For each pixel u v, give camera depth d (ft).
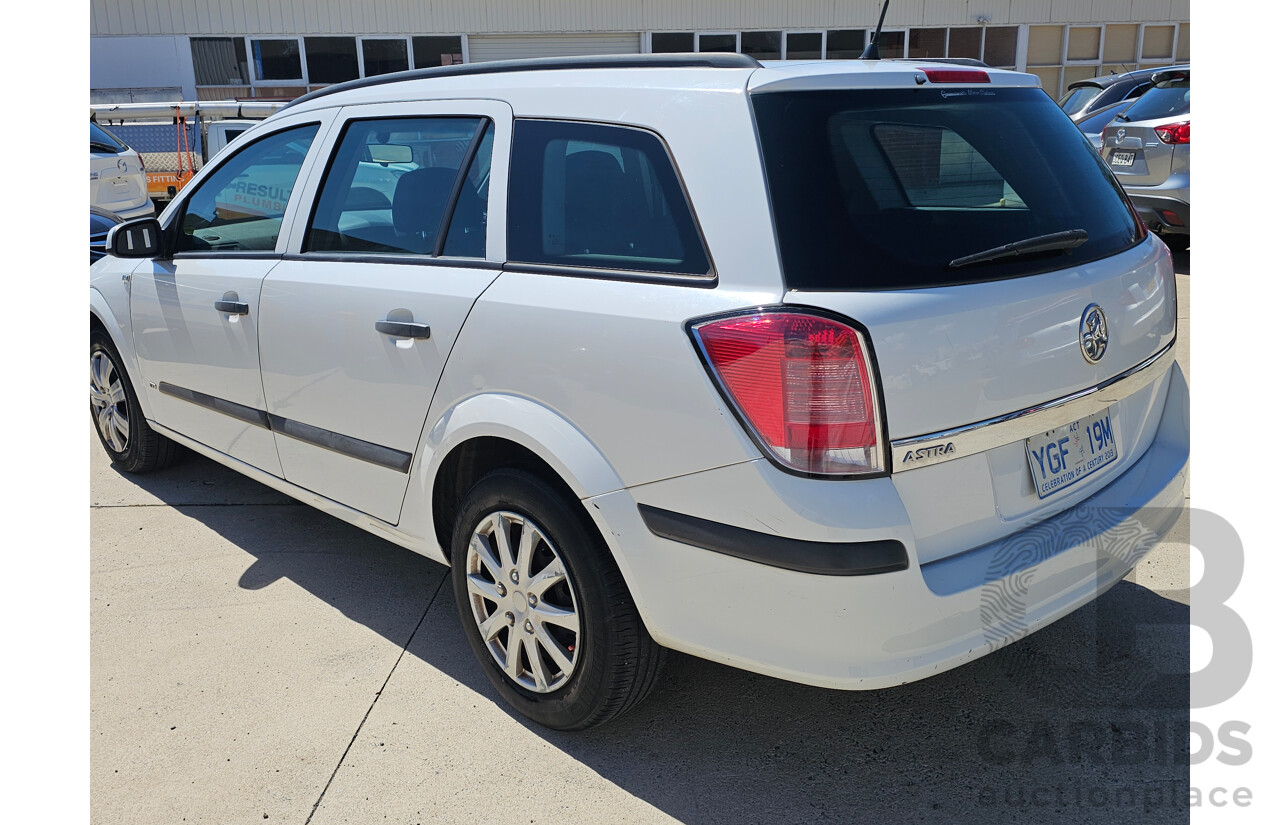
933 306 6.48
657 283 7.13
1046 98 8.48
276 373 10.53
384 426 9.32
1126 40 64.85
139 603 11.03
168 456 14.60
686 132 7.22
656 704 8.93
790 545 6.45
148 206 36.06
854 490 6.34
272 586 11.38
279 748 8.49
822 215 6.63
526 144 8.30
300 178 10.53
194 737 8.66
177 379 12.41
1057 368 7.14
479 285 8.30
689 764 8.13
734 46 59.93
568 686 8.13
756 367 6.44
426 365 8.65
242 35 55.31
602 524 7.36
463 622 9.09
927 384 6.45
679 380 6.79
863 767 8.02
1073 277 7.25
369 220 9.67
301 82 56.44
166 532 12.85
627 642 7.68
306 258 10.22
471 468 8.98
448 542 9.37
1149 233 8.84
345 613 10.75
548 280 7.82
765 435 6.45
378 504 9.77
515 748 8.39
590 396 7.34
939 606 6.57
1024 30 63.21
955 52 62.90
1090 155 8.46
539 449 7.67
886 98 7.23
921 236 6.72
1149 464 8.40
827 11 60.49
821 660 6.61
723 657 7.07
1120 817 7.34
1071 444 7.52
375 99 9.96
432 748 8.43
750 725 8.61
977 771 7.91
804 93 7.01
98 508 13.65
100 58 54.65
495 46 57.62
